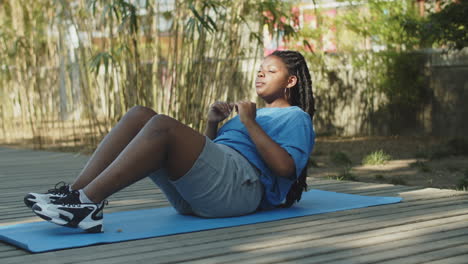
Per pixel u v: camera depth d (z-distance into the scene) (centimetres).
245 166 238
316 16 720
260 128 235
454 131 674
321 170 480
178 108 546
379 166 500
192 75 541
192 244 199
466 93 662
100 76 864
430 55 684
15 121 815
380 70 697
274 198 250
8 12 780
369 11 695
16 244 201
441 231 213
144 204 296
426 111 695
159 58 562
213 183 228
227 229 221
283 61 258
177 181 225
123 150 212
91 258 182
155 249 193
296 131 241
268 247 194
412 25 604
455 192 309
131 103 555
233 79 588
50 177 422
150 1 551
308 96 262
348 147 634
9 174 439
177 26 530
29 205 209
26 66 714
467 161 511
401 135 713
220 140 249
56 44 734
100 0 518
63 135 782
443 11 544
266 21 584
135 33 548
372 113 730
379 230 216
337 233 212
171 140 215
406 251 186
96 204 209
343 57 732
